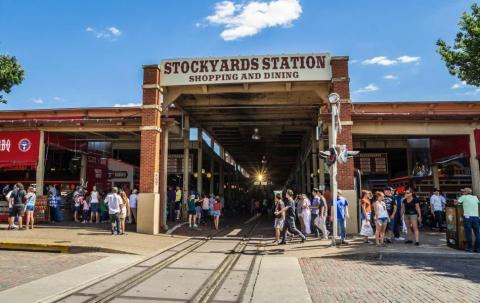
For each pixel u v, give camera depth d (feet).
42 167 58.75
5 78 59.41
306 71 52.90
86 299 21.34
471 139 55.06
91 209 60.95
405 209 41.06
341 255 35.63
